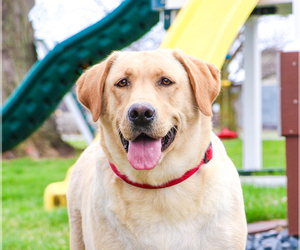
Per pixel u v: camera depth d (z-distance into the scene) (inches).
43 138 508.4
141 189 90.7
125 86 93.1
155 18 273.6
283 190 230.5
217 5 210.7
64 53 257.1
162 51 97.6
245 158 275.7
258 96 272.8
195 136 93.8
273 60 993.5
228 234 90.0
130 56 96.3
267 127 913.5
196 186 90.3
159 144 88.7
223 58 183.8
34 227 193.0
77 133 806.5
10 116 270.7
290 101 156.3
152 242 88.6
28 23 523.5
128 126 86.2
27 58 521.7
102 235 92.4
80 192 116.0
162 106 89.1
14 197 262.8
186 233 88.4
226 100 759.1
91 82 98.3
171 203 89.1
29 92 263.1
